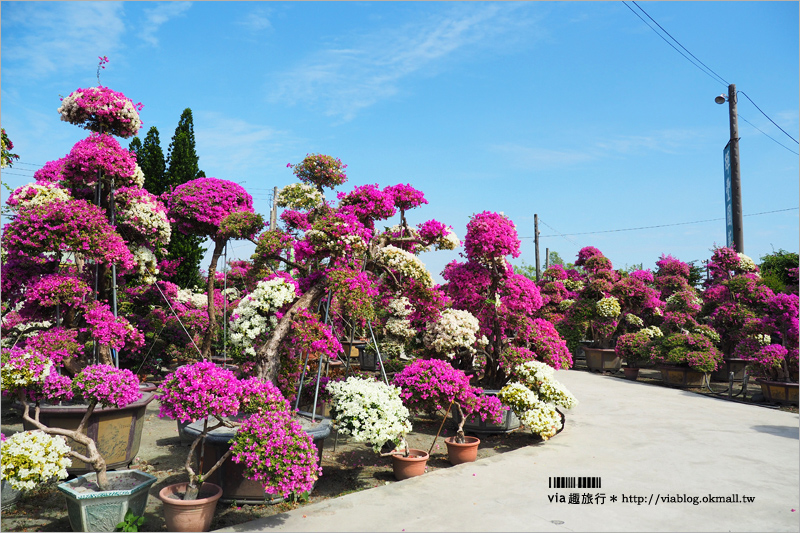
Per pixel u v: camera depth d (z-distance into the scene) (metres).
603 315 15.55
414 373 6.52
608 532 4.12
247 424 4.29
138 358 10.98
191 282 15.93
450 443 6.19
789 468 5.91
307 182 13.61
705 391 12.08
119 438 5.53
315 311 6.94
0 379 4.34
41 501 4.76
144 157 15.59
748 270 14.71
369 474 5.86
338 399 5.84
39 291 6.08
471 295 8.90
